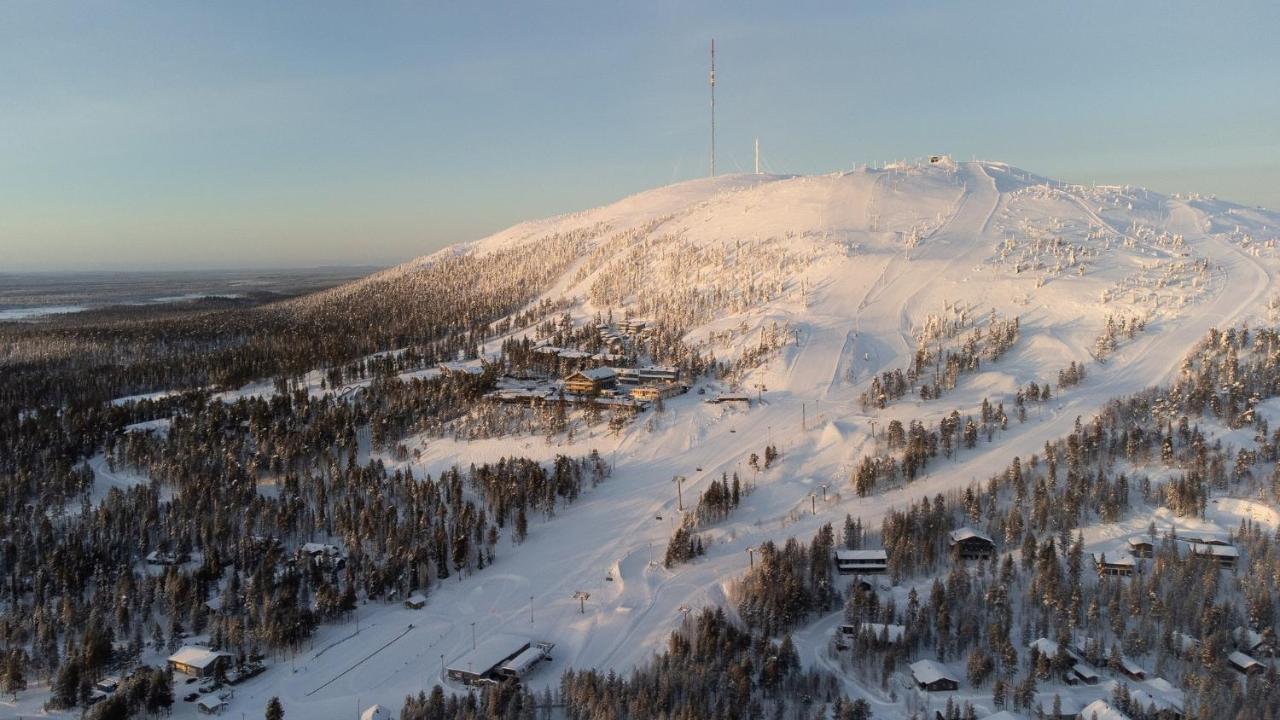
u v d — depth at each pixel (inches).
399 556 6934.1
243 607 6373.0
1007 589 6205.7
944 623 5674.2
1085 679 5270.7
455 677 5492.1
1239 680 5216.5
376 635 6161.4
